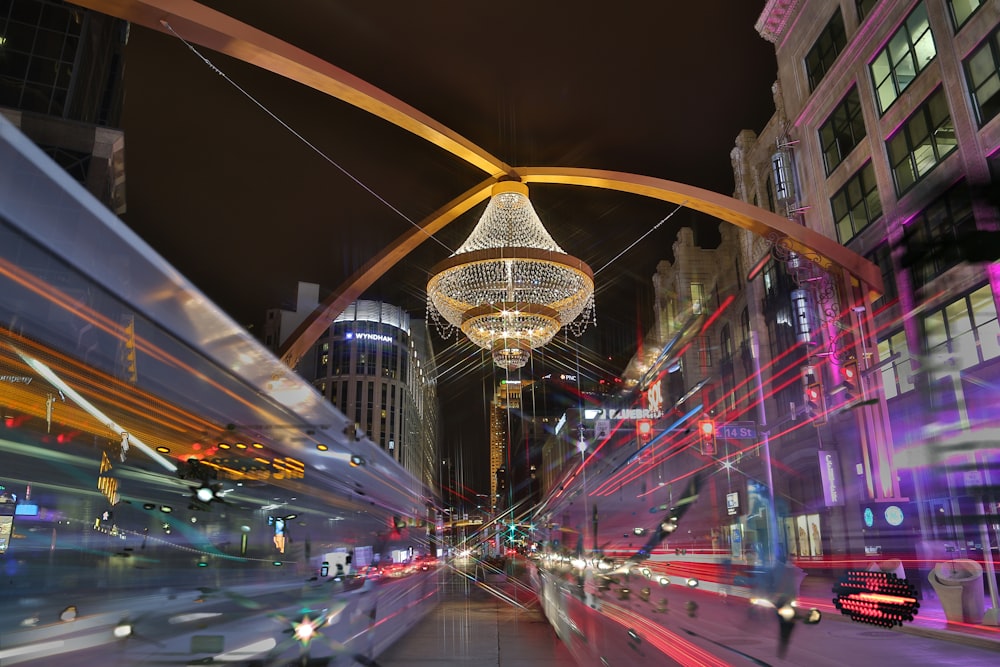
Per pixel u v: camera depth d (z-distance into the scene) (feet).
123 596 72.49
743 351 139.13
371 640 40.91
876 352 76.54
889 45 78.23
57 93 138.92
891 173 77.61
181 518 118.62
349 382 420.77
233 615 53.16
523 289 84.84
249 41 60.39
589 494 237.66
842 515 83.20
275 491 131.44
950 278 66.33
